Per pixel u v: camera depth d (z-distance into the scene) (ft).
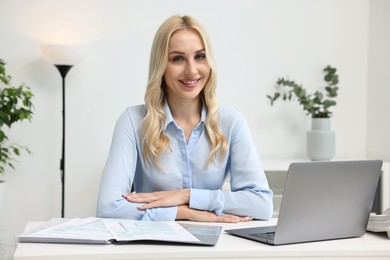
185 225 5.63
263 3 12.88
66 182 12.48
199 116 6.98
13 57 12.19
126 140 6.79
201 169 6.86
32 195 12.44
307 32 13.07
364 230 5.55
